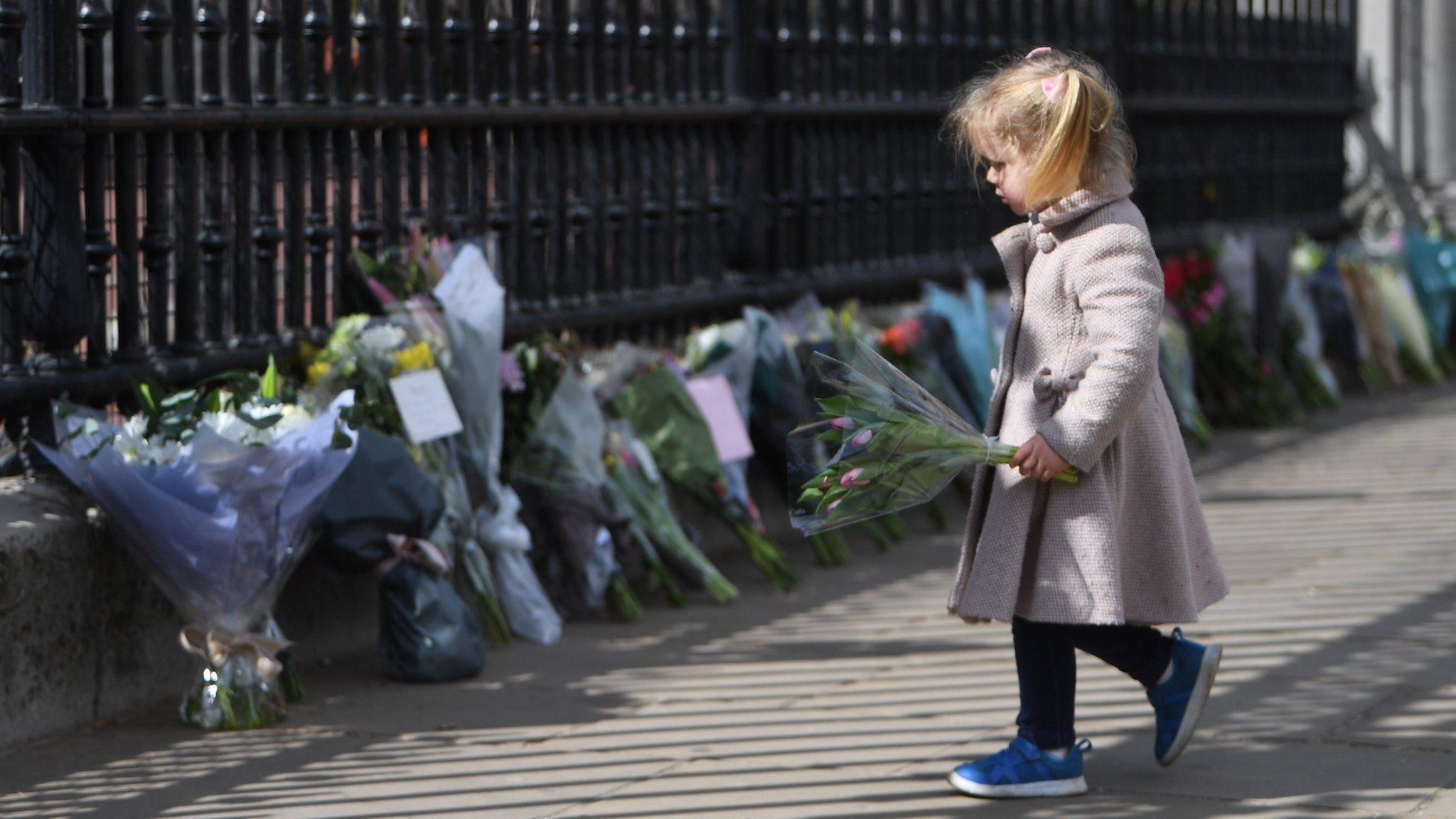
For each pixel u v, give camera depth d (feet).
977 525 13.87
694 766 15.21
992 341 28.71
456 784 14.75
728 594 22.07
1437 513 27.45
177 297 18.48
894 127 30.37
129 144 17.78
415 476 18.28
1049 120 13.06
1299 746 15.55
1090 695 17.47
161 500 15.74
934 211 31.48
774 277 27.55
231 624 16.55
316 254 20.02
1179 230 39.50
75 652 16.31
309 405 17.70
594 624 21.09
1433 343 44.47
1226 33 41.88
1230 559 24.38
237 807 14.16
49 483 16.71
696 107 25.68
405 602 18.25
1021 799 14.14
